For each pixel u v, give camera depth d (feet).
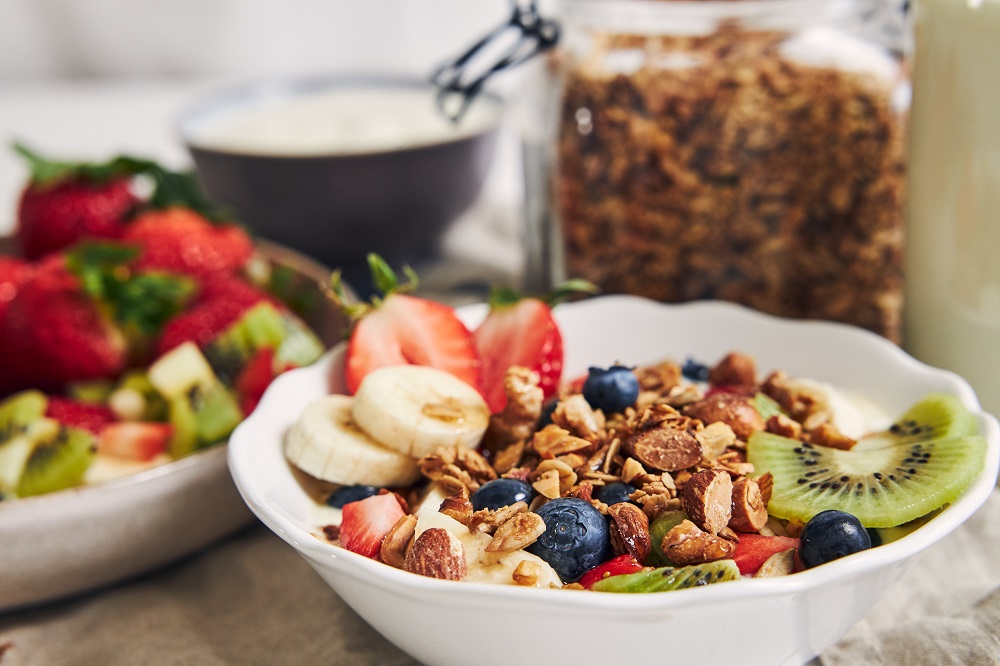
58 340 1.58
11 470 1.41
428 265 1.84
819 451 1.16
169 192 1.76
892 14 1.46
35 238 1.74
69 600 1.28
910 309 1.42
